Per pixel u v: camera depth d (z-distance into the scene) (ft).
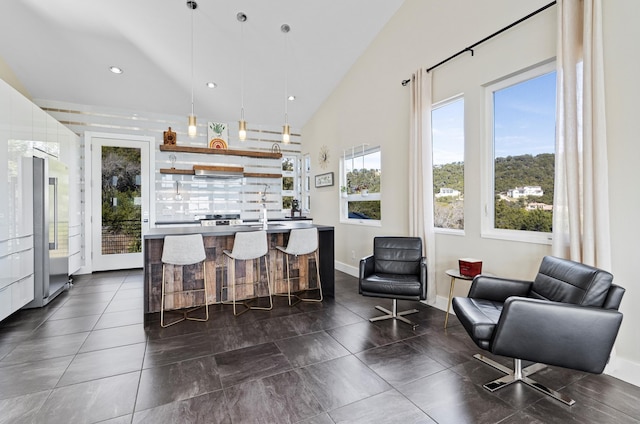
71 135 15.33
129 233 17.87
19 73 14.32
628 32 6.65
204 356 7.89
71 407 5.86
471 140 10.19
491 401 6.09
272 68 15.51
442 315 10.83
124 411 5.76
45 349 8.19
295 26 12.86
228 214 20.17
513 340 6.09
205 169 18.76
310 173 21.02
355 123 16.03
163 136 18.56
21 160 10.37
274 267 13.29
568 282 6.52
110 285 14.48
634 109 6.61
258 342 8.71
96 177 17.11
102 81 15.42
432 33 11.42
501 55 9.16
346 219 17.42
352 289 14.08
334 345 8.52
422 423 5.49
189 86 16.38
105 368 7.26
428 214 11.44
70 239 14.88
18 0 11.00
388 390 6.45
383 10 12.88
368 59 14.87
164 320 10.37
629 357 6.78
